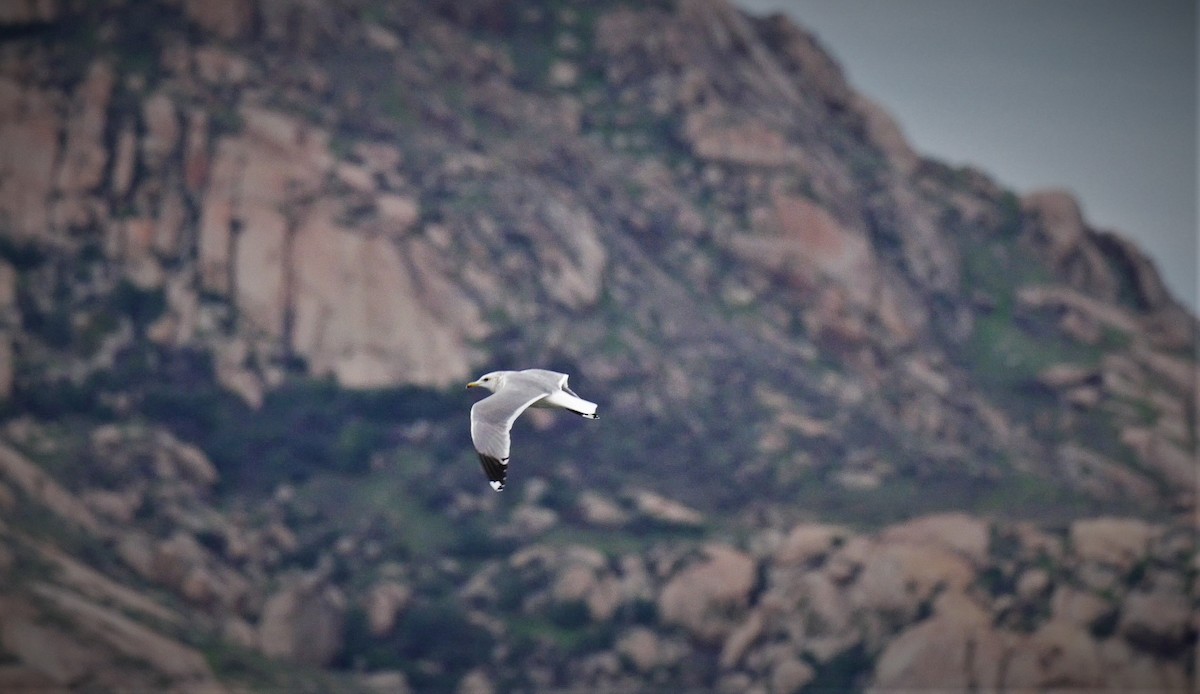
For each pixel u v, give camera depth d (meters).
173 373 141.62
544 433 143.25
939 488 149.00
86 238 149.62
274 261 149.12
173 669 96.00
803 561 121.06
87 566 106.56
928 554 117.50
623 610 118.31
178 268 149.12
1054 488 155.62
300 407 141.50
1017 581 116.44
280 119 158.62
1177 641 111.38
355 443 138.88
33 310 142.75
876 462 152.00
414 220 155.12
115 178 152.62
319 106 166.00
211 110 157.62
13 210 148.75
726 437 151.62
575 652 115.12
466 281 153.62
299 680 105.19
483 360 148.62
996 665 109.31
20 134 151.50
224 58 163.62
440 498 133.62
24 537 104.00
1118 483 162.50
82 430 132.12
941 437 164.38
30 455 125.00
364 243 150.25
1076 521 128.75
